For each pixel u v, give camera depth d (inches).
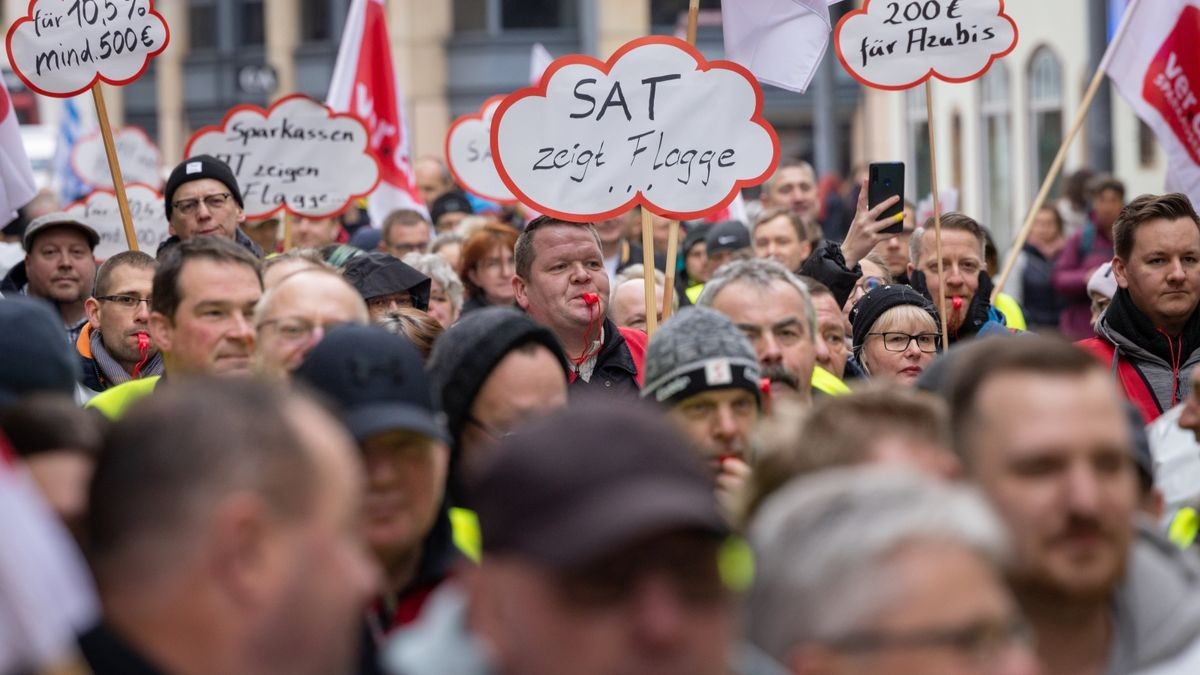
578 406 240.8
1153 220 653.9
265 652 237.1
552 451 233.0
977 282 799.7
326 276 444.8
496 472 236.1
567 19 3673.7
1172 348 661.3
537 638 231.1
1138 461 389.1
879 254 919.0
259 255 816.3
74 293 883.4
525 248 660.7
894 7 762.2
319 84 3683.6
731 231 1024.9
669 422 239.6
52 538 234.4
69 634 231.3
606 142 659.4
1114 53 877.2
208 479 237.1
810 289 641.0
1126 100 875.4
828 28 746.2
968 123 2689.5
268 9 3683.6
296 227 1128.2
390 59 1170.0
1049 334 374.0
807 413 323.9
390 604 365.1
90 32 747.4
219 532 235.9
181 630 236.8
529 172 657.0
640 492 228.8
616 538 225.0
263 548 237.3
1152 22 869.8
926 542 236.5
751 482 320.2
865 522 240.1
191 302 491.2
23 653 227.3
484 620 239.8
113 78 746.2
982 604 234.5
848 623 234.8
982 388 312.7
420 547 369.4
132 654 237.9
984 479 310.5
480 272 874.8
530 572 230.2
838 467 310.7
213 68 3742.6
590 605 228.8
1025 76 2442.2
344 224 1438.2
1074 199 1593.3
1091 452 305.1
